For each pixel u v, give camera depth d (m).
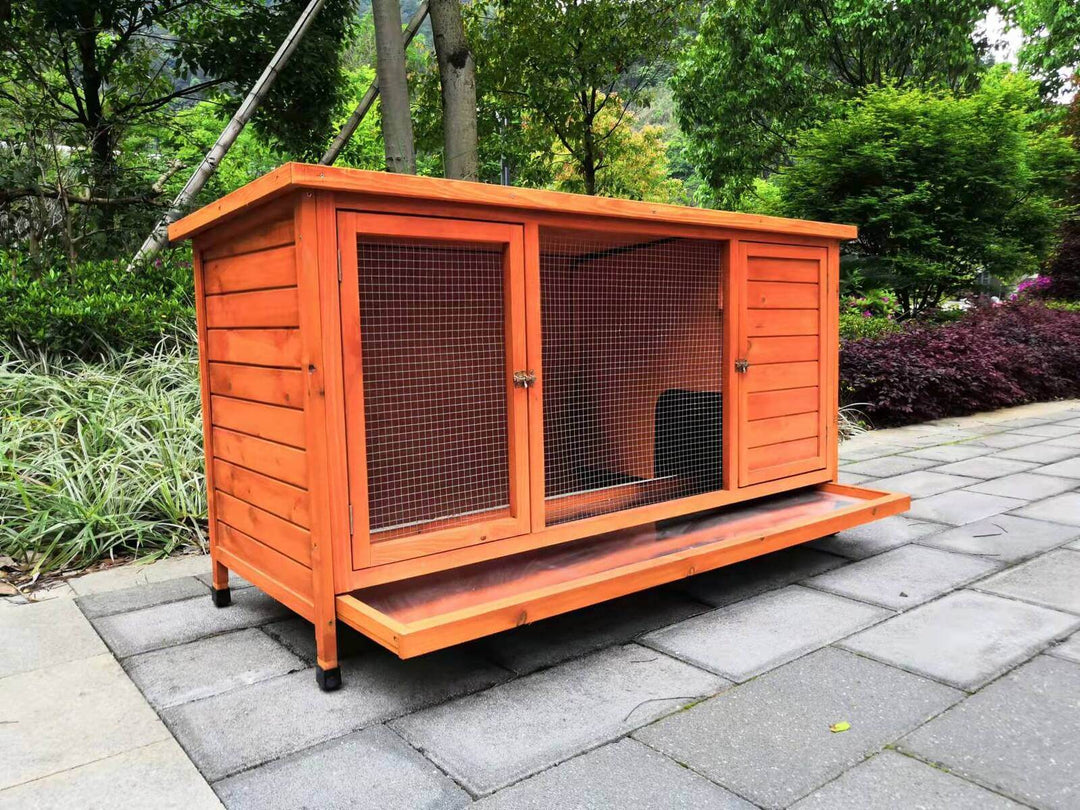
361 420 1.99
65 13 7.36
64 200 5.81
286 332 2.01
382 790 1.51
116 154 7.70
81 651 2.23
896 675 1.98
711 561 2.45
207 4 8.14
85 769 1.60
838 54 14.11
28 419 3.64
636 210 2.46
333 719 1.81
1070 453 5.23
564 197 2.27
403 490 2.48
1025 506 3.79
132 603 2.64
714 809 1.43
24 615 2.53
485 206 2.15
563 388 3.14
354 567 2.00
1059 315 9.87
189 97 8.93
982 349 7.62
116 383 4.06
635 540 2.72
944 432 6.32
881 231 9.20
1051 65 16.97
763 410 2.99
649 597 2.65
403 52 4.59
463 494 2.40
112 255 6.20
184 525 3.32
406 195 1.96
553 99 10.06
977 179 8.75
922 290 9.50
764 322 2.96
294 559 2.08
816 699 1.86
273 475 2.16
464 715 1.82
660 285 3.01
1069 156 10.23
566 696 1.91
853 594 2.62
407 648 1.73
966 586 2.67
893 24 12.86
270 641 2.31
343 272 1.93
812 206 9.49
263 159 13.58
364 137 15.16
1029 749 1.61
